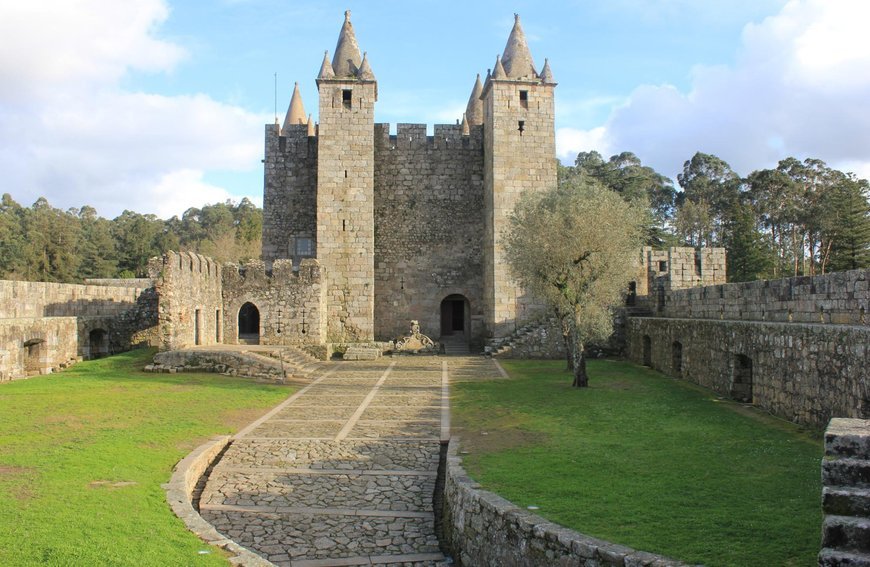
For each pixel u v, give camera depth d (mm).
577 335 25469
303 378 29516
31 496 10836
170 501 11367
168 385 24516
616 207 26625
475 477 12617
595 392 23484
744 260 63781
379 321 45906
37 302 32656
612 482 11977
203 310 35469
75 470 12594
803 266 71375
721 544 8758
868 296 15539
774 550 8500
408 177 46594
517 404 21516
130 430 16656
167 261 29828
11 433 15680
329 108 43219
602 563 8695
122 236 106375
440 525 12891
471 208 46594
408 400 23469
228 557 8961
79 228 100500
